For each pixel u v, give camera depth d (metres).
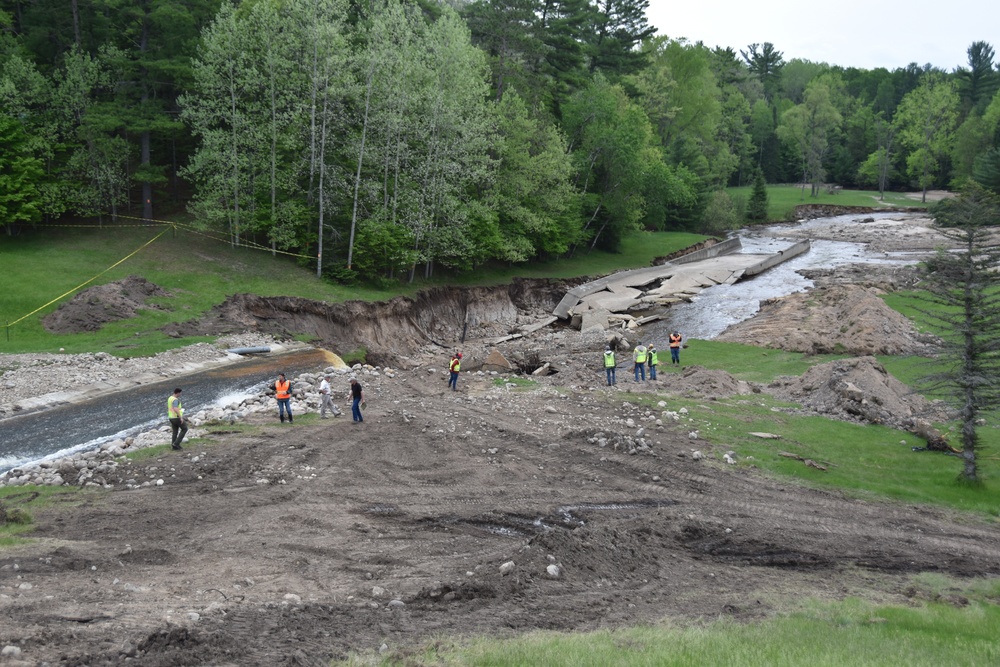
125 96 53.53
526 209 63.66
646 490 22.52
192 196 55.41
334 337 47.00
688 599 15.14
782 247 92.25
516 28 68.94
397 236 52.94
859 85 195.25
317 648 11.55
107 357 36.44
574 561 16.19
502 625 13.02
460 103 56.19
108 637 11.43
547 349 50.34
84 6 54.69
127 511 19.11
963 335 23.88
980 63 150.12
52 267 45.12
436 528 18.94
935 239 92.06
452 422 28.28
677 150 103.31
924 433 28.34
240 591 14.20
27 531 17.41
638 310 61.28
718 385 35.53
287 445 24.95
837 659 11.14
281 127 52.09
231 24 49.72
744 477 23.97
